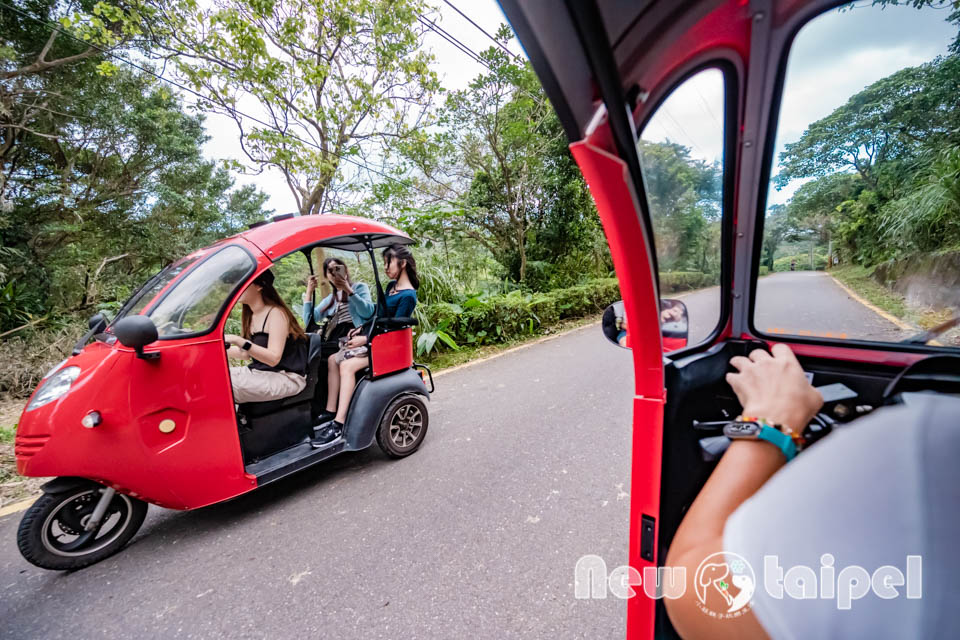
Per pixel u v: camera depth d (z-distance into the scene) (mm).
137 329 2027
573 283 11531
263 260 2586
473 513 2656
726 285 1448
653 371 950
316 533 2559
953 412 468
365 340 3283
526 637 1786
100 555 2383
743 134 1208
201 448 2404
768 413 774
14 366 5531
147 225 11625
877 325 1197
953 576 342
